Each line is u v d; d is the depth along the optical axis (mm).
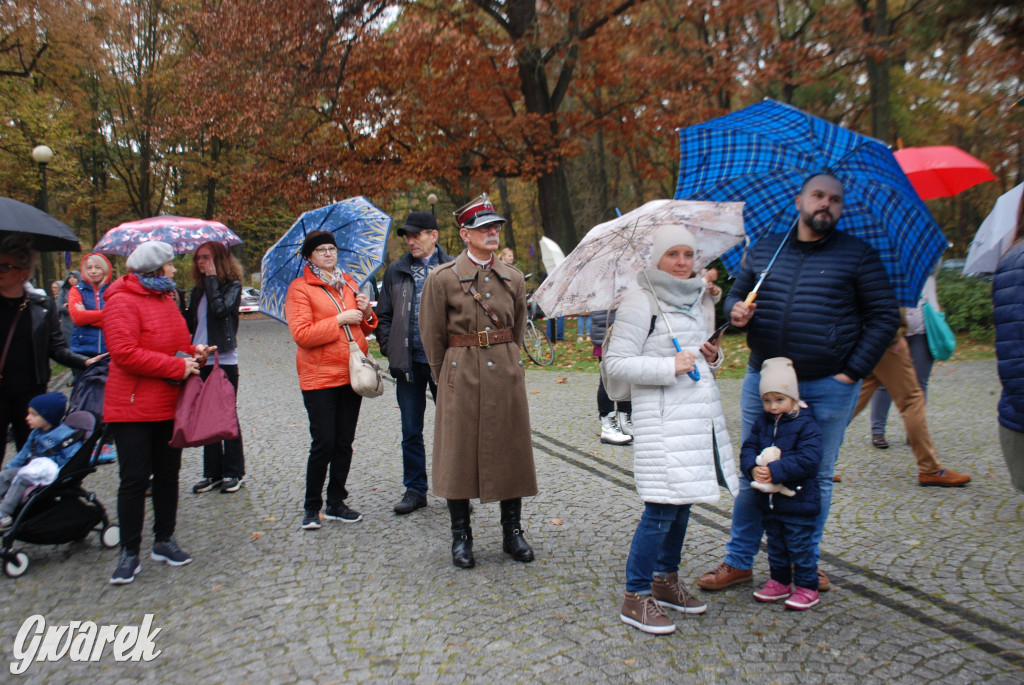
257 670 2887
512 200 34844
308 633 3184
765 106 3230
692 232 3373
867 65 17750
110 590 3740
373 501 5125
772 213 3492
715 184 3336
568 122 18234
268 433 7531
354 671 2846
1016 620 3049
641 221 3258
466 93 17375
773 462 3080
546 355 12336
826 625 3070
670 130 16891
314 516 4547
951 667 2703
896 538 4016
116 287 3840
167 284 3900
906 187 3000
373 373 4422
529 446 3996
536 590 3543
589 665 2824
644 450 3047
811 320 3137
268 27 15758
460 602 3438
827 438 3221
